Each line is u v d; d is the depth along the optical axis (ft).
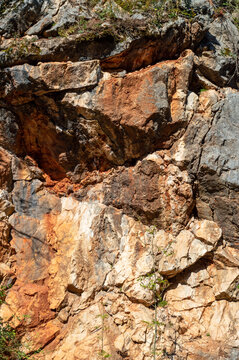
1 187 17.60
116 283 16.46
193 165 17.02
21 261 16.83
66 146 18.49
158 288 16.17
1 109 17.85
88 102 16.81
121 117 16.87
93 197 18.33
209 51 19.01
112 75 17.42
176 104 17.29
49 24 17.67
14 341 14.82
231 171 16.88
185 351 15.06
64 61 17.35
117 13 17.62
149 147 17.39
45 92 17.10
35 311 15.76
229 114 17.62
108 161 18.26
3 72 17.04
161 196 17.13
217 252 16.70
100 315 15.40
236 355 14.94
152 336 15.14
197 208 17.54
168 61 18.21
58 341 15.48
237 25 20.30
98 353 14.67
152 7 17.98
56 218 18.25
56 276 16.76
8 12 17.84
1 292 15.28
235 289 16.34
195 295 16.51
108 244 17.30
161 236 17.21
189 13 18.98
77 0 18.04
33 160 18.98
